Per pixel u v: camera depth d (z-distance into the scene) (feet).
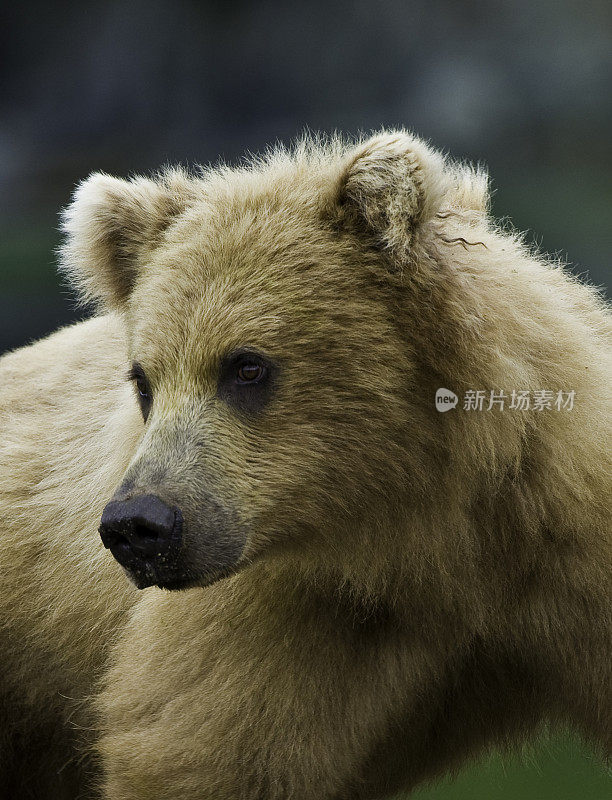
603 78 91.61
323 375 25.59
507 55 93.45
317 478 25.95
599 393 26.84
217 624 28.45
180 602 29.07
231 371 25.94
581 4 92.63
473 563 27.14
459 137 92.79
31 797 41.11
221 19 98.63
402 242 24.58
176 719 29.01
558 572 26.96
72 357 37.37
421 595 27.84
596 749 30.94
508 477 26.35
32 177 100.01
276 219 26.63
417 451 25.95
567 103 92.07
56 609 34.30
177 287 26.66
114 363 34.99
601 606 27.09
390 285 25.59
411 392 25.66
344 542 26.89
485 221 29.43
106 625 33.04
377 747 31.14
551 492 26.16
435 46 94.58
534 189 89.97
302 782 28.81
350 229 26.12
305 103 97.76
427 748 32.50
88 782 38.91
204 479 25.23
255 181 28.19
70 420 35.40
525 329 26.12
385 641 28.58
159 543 24.47
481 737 32.45
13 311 89.10
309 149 34.22
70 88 101.55
